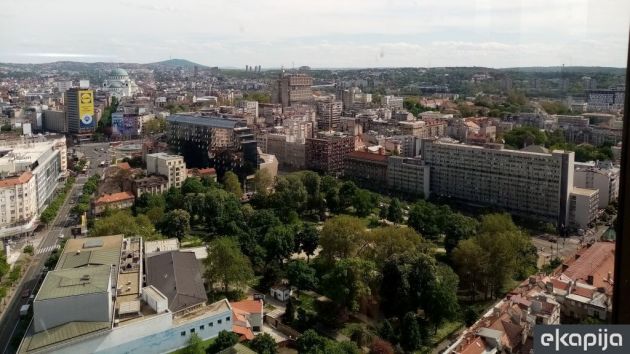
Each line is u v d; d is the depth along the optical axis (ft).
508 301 237.45
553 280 235.20
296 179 537.65
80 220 501.56
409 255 304.50
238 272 326.44
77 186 643.86
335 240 352.69
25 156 550.77
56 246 435.12
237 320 277.85
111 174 609.42
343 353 238.27
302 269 334.03
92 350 229.25
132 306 253.65
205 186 555.28
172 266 308.60
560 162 421.18
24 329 298.35
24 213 464.24
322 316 299.79
